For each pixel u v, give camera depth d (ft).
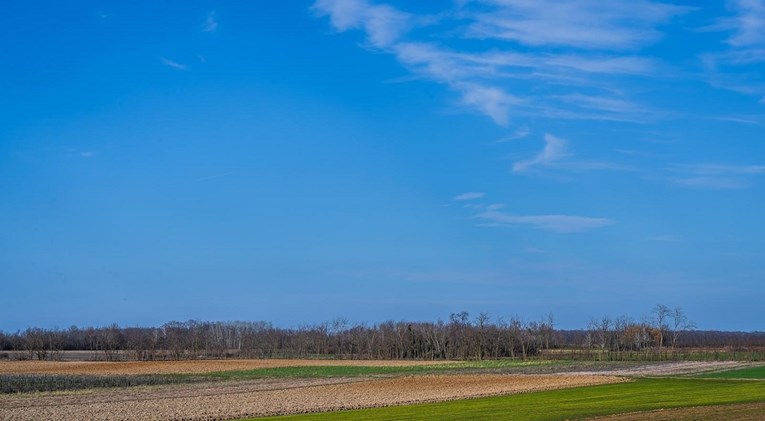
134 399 222.07
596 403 169.68
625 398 181.78
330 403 199.82
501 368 385.09
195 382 302.45
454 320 575.38
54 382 293.02
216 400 215.51
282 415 170.19
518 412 152.66
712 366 362.94
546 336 554.87
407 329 574.56
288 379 320.50
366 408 182.09
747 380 250.37
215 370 395.34
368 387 262.47
